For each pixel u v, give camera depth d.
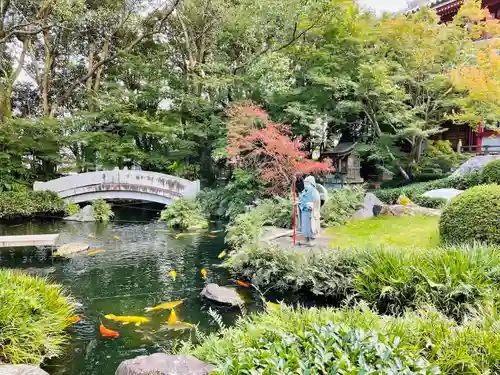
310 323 3.11
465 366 2.62
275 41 14.93
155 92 17.47
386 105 12.74
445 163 14.05
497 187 5.96
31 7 16.77
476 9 11.54
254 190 12.63
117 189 15.02
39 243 8.63
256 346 2.80
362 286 5.03
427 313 3.51
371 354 2.26
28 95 21.42
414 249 5.37
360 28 13.11
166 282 6.83
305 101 13.85
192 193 14.61
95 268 7.76
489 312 3.43
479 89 9.28
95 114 16.48
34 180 16.66
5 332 3.71
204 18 17.06
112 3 17.70
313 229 7.62
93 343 4.41
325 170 11.70
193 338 4.54
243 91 15.37
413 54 12.49
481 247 4.84
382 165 14.71
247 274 6.60
